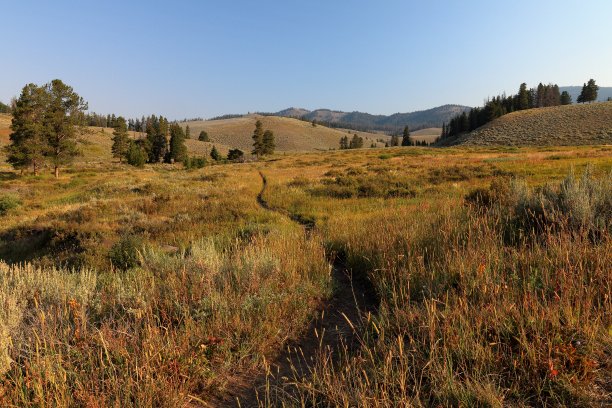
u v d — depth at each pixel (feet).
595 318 8.98
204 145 498.69
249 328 11.22
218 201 54.19
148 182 84.79
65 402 7.64
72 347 9.65
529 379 7.74
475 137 296.71
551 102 402.31
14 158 141.79
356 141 467.93
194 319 12.15
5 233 45.06
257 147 293.02
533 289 10.85
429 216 24.35
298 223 39.63
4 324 10.32
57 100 148.66
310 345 11.53
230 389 9.37
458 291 12.03
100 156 306.76
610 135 210.59
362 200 49.42
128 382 8.05
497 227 17.99
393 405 7.59
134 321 11.53
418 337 9.87
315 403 8.17
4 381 8.44
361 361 9.18
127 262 24.11
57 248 34.91
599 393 7.19
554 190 19.72
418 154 177.58
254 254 17.34
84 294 13.12
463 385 7.86
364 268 17.74
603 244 12.59
